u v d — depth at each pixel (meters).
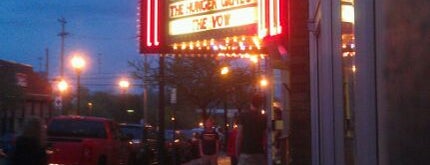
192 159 32.09
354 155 6.12
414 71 4.07
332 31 7.96
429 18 3.88
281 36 13.44
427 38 3.90
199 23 16.16
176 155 29.97
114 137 20.36
